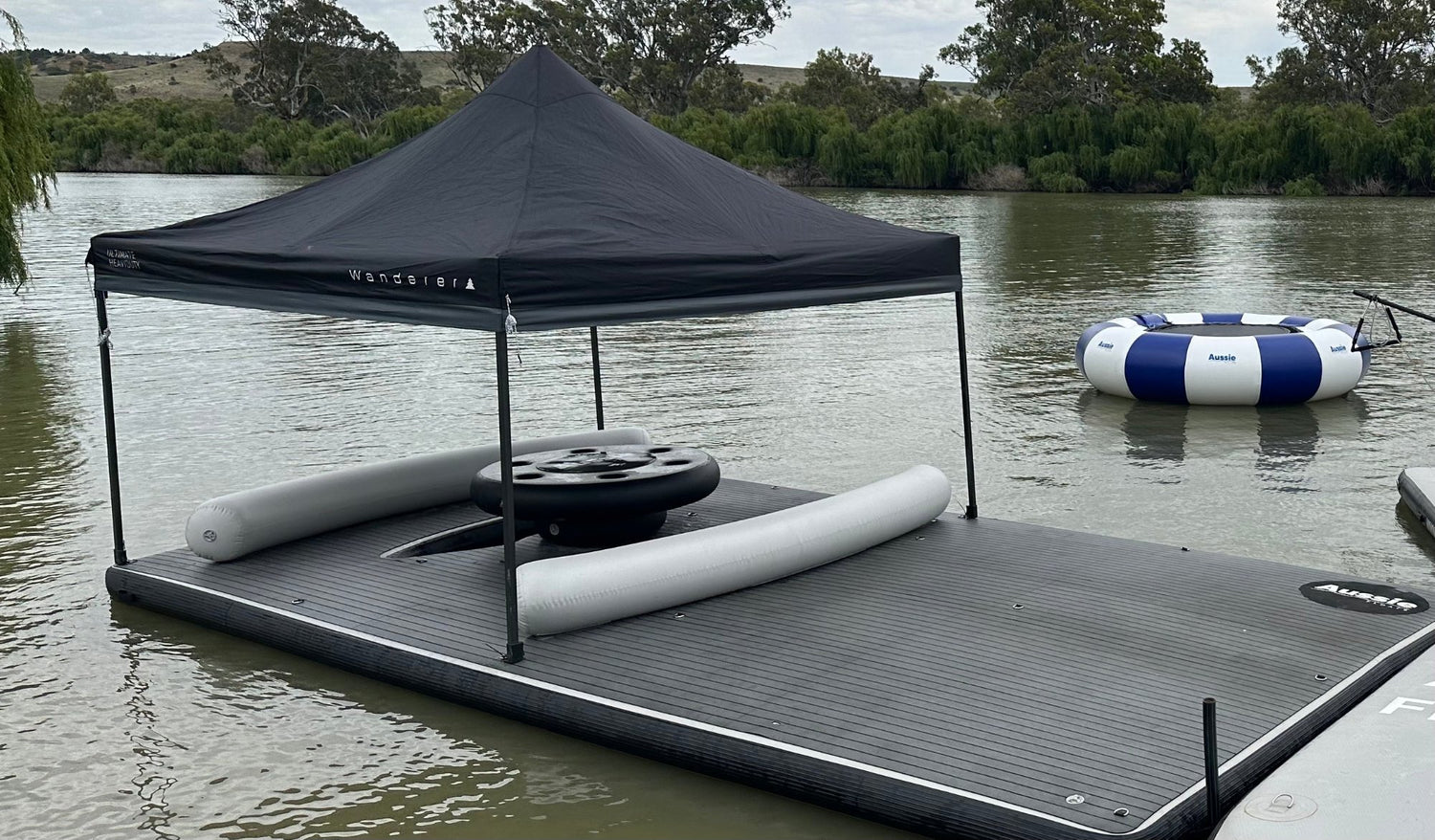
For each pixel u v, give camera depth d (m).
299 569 5.33
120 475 7.68
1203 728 3.35
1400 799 3.07
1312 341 9.59
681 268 4.47
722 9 69.94
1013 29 62.91
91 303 16.97
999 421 9.11
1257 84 66.62
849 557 5.39
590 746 4.00
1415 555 5.85
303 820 3.59
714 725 3.76
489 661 4.29
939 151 54.41
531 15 72.75
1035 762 3.46
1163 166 51.59
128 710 4.32
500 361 4.10
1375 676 4.05
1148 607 4.70
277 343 13.54
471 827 3.53
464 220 4.68
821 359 12.19
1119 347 9.90
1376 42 60.88
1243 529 6.30
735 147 59.34
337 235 4.76
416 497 6.09
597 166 5.04
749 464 7.79
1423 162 46.34
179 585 5.18
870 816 3.45
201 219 5.43
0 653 4.84
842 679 4.06
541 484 5.24
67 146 71.69
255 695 4.44
